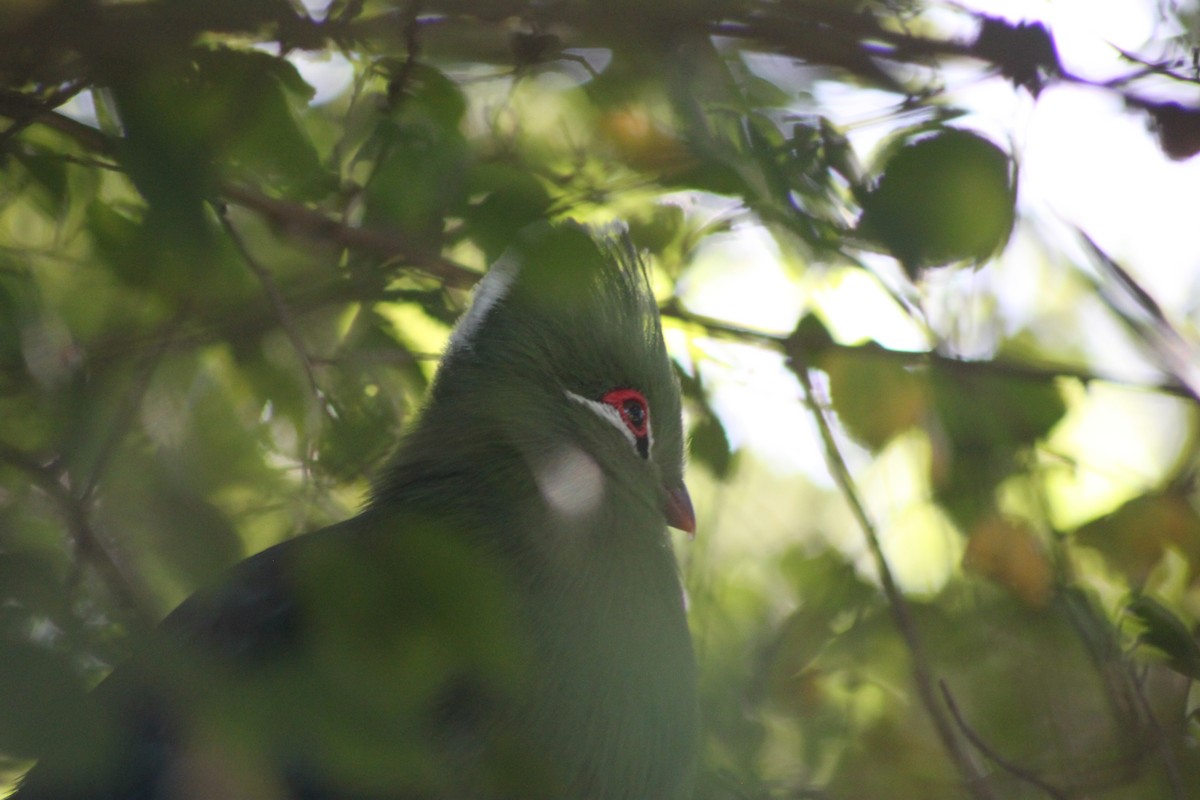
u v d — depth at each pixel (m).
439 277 8.00
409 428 7.98
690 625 9.48
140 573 5.74
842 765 9.19
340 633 4.20
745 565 10.71
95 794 6.09
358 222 7.73
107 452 6.14
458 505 7.50
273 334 8.10
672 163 7.09
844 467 8.38
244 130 5.33
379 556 4.42
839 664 9.60
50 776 3.15
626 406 8.13
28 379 6.74
